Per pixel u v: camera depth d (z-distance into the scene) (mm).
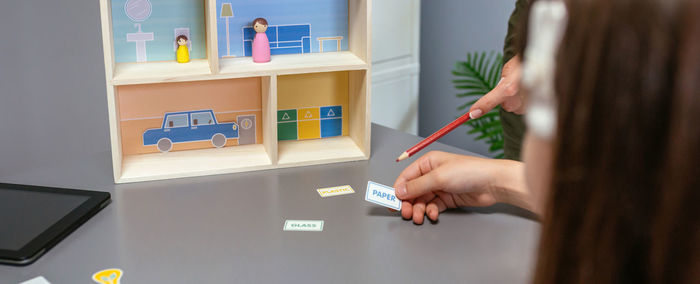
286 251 889
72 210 990
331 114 1400
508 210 1028
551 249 358
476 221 988
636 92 314
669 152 310
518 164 986
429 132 3109
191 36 1267
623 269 343
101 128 2203
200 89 1290
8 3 1888
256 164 1232
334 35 1360
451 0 2820
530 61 383
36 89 2010
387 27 2520
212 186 1141
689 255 318
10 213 976
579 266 348
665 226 318
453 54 2867
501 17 2584
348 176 1195
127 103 1249
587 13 328
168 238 928
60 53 2033
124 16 1215
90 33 2092
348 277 819
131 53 1236
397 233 948
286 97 1358
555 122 353
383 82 2574
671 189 312
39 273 825
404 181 1058
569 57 336
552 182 354
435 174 984
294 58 1299
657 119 314
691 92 298
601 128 326
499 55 2555
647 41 309
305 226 971
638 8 311
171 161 1240
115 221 985
